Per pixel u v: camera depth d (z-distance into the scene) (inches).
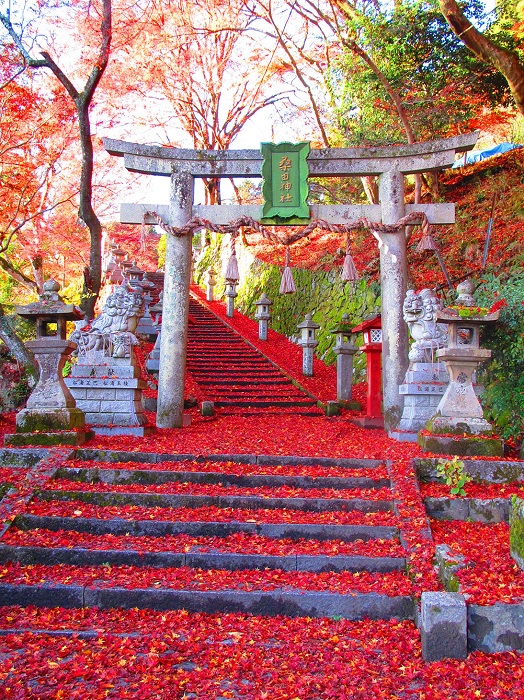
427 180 730.8
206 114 1006.4
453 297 465.1
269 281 999.0
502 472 289.0
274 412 538.9
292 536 244.4
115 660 172.9
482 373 380.2
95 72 509.7
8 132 570.9
